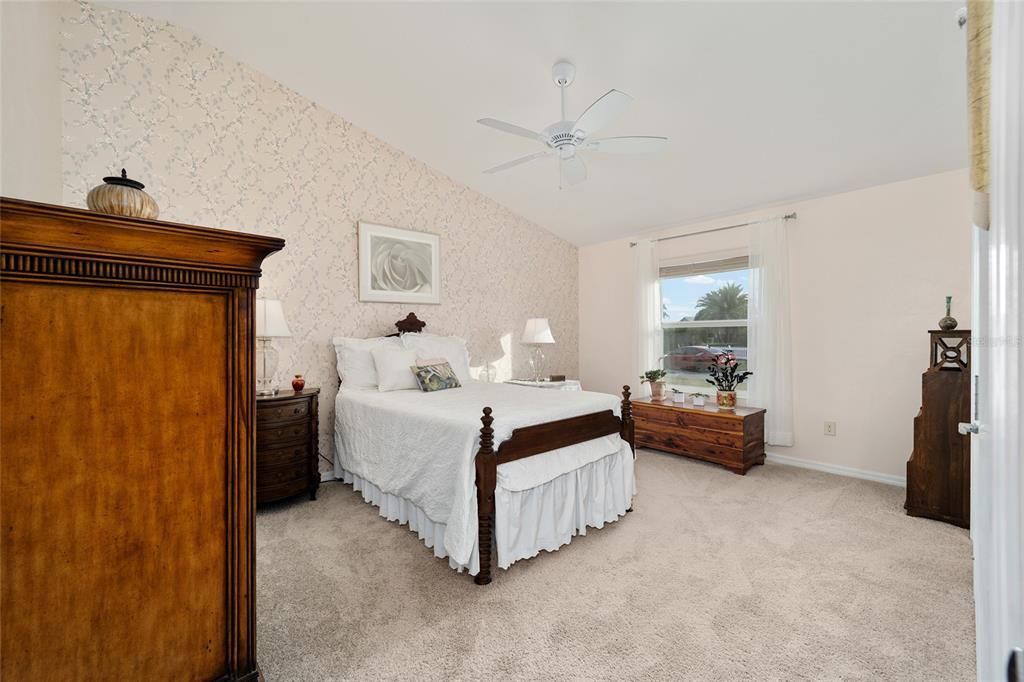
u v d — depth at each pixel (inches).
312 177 132.4
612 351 202.2
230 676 39.9
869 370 130.5
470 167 157.9
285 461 112.7
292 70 120.7
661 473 138.1
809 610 69.5
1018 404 26.1
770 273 146.3
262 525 102.3
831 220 137.0
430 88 119.3
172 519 36.9
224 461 39.8
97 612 33.3
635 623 66.8
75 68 96.6
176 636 37.2
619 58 96.4
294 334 130.0
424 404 103.3
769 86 98.3
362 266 142.0
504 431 82.8
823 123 107.0
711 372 156.6
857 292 132.2
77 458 32.3
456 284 167.6
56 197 89.7
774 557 86.2
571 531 93.9
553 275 203.5
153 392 35.9
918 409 122.5
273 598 73.2
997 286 27.7
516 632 64.9
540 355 197.0
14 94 62.2
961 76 87.9
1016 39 26.1
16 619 30.2
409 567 83.7
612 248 201.8
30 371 30.4
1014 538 26.2
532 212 186.1
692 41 89.4
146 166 105.7
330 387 137.3
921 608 69.7
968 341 100.8
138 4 100.6
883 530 97.5
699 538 94.8
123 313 34.3
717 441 142.3
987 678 31.4
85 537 32.8
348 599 73.1
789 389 144.4
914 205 122.2
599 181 152.0
